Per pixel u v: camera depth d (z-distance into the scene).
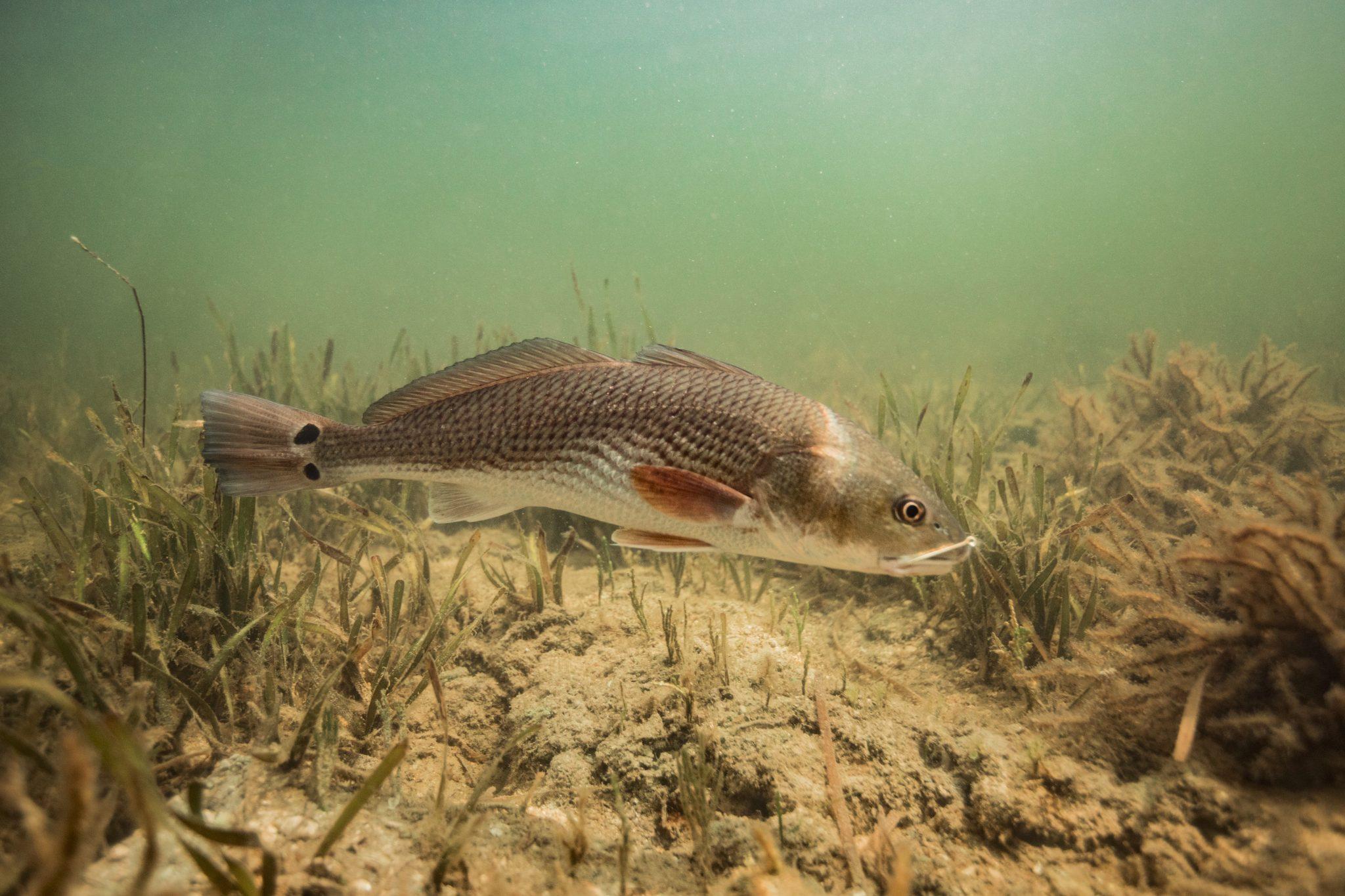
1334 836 0.40
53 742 0.47
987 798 0.48
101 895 0.37
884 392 1.01
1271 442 1.05
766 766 0.53
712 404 0.54
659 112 16.88
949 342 5.14
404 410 0.60
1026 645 0.64
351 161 19.78
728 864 0.47
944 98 16.88
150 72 10.59
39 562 0.66
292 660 0.63
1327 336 3.29
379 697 0.57
